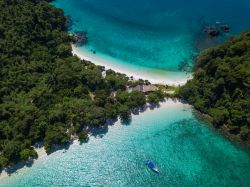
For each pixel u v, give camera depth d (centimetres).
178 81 12681
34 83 11962
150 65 13512
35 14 14125
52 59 13050
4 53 12631
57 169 10206
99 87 11994
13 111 10981
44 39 13675
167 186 9850
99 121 10944
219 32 15162
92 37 15000
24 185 9850
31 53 13050
